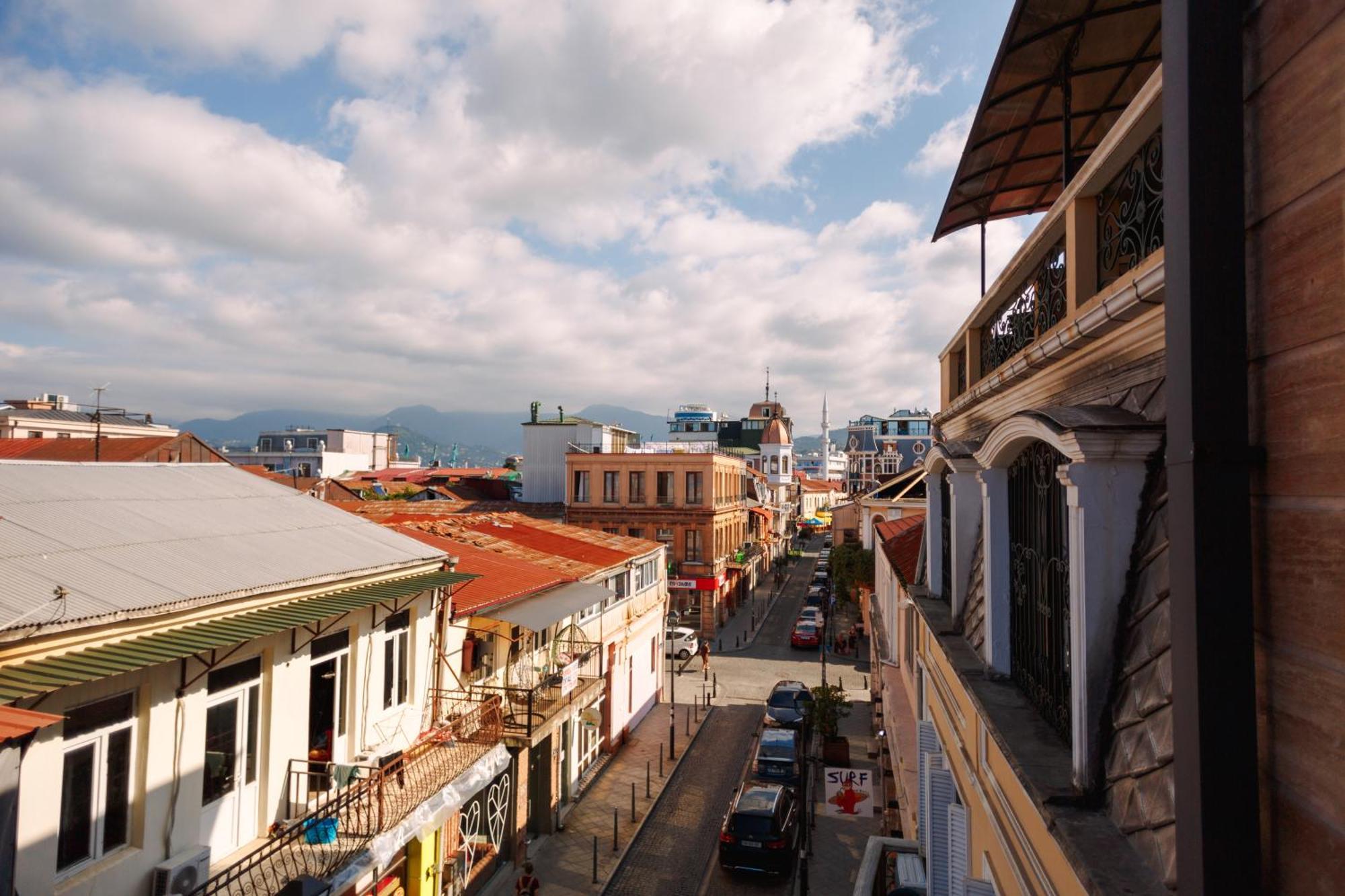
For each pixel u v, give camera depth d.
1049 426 3.90
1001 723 4.79
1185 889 2.46
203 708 8.04
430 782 10.33
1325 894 2.03
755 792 17.08
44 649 6.09
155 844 7.43
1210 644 2.37
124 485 10.18
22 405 50.09
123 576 7.31
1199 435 2.43
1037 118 7.23
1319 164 2.09
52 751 6.46
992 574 5.80
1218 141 2.49
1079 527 3.69
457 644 13.45
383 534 11.98
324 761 9.87
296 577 8.72
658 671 29.20
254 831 8.73
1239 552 2.39
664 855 16.62
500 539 21.11
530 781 17.36
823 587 52.50
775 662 36.31
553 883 15.12
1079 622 3.69
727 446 94.19
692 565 43.12
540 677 16.83
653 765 22.19
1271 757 2.30
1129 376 4.03
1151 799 3.02
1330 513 2.02
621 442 56.91
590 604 15.44
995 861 5.19
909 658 14.88
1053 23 5.77
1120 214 4.14
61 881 6.60
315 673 9.79
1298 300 2.18
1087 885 2.93
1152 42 5.94
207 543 8.98
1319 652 2.06
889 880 12.38
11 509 8.14
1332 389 2.02
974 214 9.59
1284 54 2.26
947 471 8.84
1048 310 5.34
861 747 23.64
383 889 10.69
